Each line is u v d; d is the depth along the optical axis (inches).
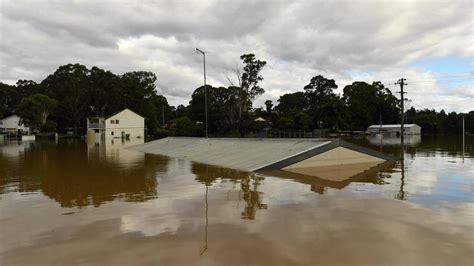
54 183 559.5
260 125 2215.8
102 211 365.7
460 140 2043.6
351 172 637.3
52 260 234.5
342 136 2655.0
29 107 2625.5
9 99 3272.6
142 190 486.3
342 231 289.0
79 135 2797.7
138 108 3029.0
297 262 225.9
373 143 1761.8
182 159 952.3
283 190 468.8
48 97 2748.5
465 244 256.2
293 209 364.8
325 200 406.3
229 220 325.1
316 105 3597.4
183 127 2076.8
